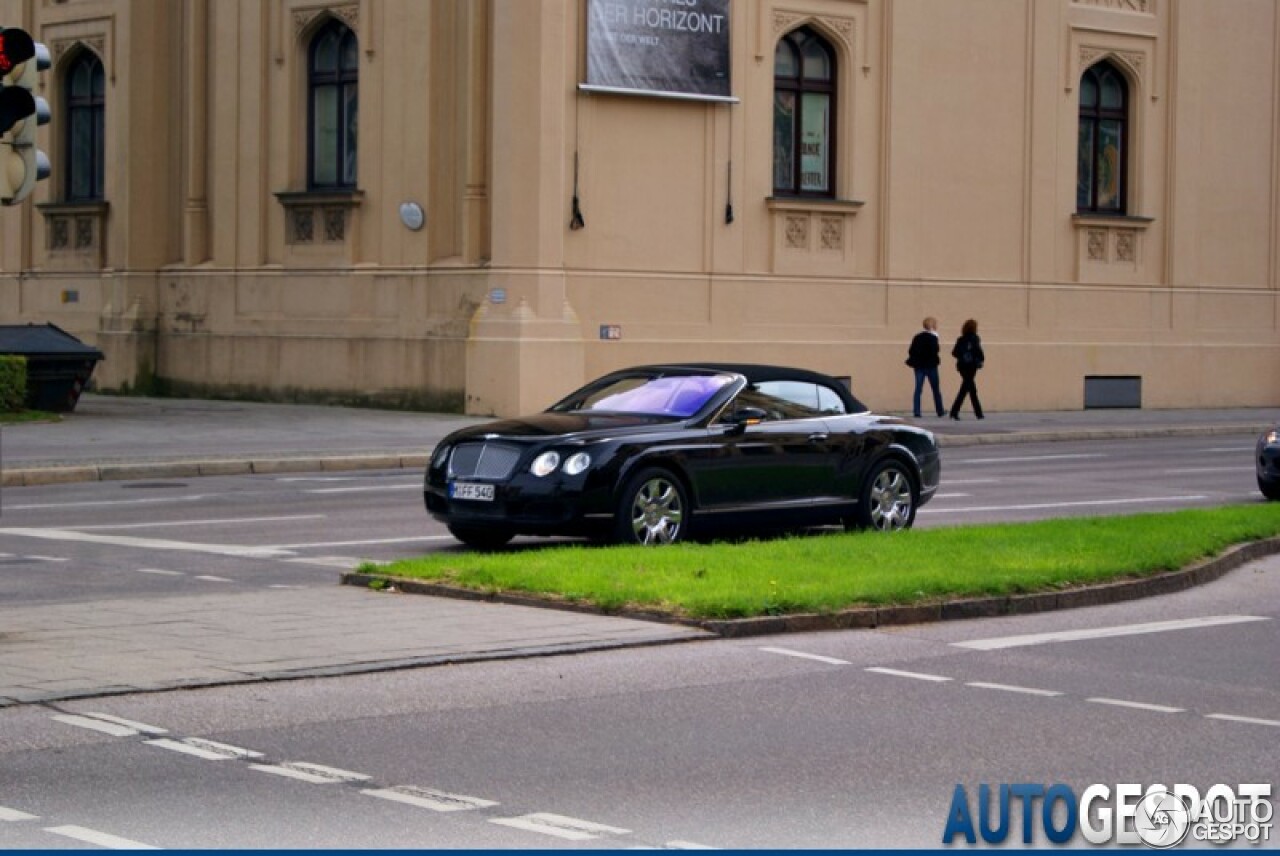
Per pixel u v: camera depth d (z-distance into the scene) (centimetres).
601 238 5003
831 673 1645
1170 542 2370
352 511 3017
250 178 5588
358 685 1561
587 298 4984
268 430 4522
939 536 2403
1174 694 1575
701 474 2417
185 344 5772
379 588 2053
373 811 1166
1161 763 1317
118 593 2075
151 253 5856
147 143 5844
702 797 1210
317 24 5438
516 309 4841
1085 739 1393
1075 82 5997
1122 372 6122
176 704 1478
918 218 5631
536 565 2070
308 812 1163
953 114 5712
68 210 6066
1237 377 6425
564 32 4897
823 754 1334
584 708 1482
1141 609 2052
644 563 2092
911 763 1310
